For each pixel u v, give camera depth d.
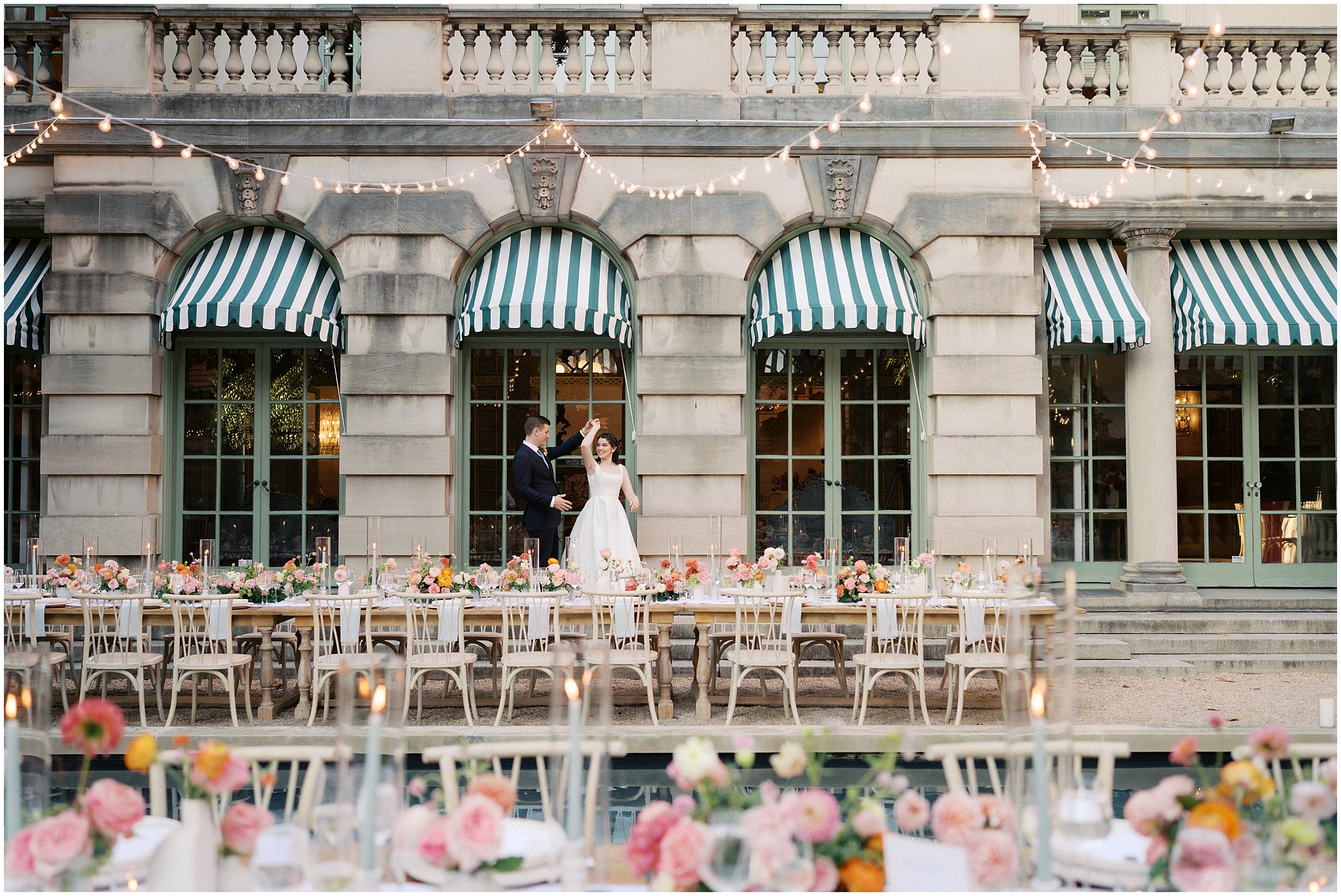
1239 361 10.30
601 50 9.40
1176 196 9.59
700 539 9.06
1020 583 2.74
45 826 2.48
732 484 9.10
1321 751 2.85
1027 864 2.55
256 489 9.55
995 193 9.27
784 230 9.28
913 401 9.62
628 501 8.92
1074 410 10.12
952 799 2.64
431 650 7.15
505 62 10.36
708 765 2.56
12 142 9.15
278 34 9.99
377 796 2.46
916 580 7.25
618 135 9.19
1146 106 9.77
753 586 6.98
